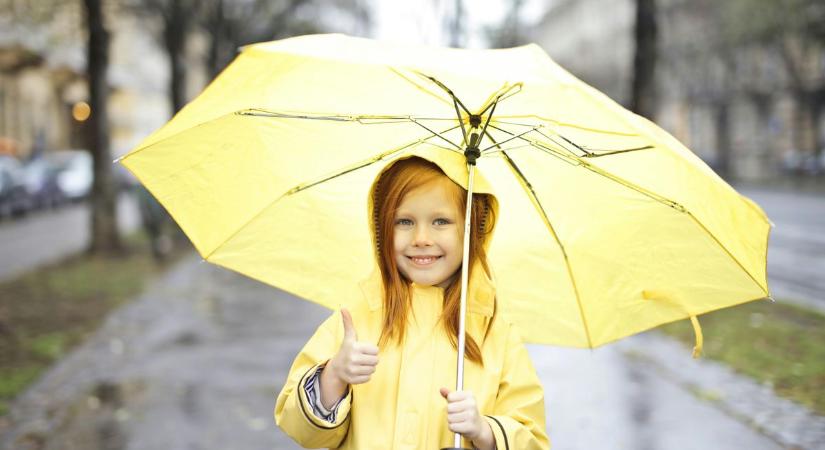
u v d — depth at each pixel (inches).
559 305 102.8
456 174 89.5
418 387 89.6
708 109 2375.7
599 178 95.2
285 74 90.4
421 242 91.3
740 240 90.1
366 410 89.9
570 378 301.6
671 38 1999.3
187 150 93.8
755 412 247.0
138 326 414.0
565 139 91.7
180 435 238.7
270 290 556.7
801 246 727.1
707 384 282.0
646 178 91.7
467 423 82.3
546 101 84.2
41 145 1753.2
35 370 315.3
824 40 1550.2
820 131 1977.1
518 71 81.4
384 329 91.4
